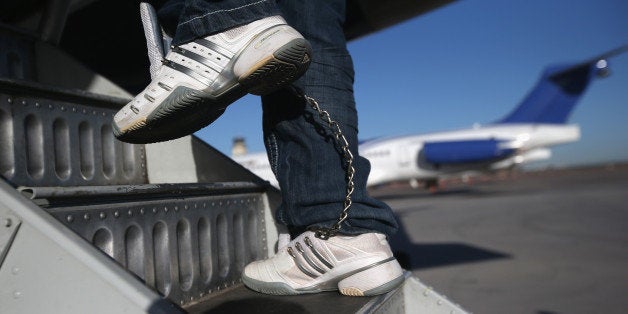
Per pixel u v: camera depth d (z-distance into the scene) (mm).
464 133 18922
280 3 826
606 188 15078
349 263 747
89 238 661
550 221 6805
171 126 703
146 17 802
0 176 568
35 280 481
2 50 1048
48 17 1138
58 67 1136
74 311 454
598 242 4770
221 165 1208
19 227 501
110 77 1971
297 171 789
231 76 662
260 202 1136
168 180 1151
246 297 834
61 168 860
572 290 2939
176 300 816
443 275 3527
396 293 848
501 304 2670
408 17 1783
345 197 769
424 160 18094
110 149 990
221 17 659
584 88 19812
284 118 808
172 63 688
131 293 431
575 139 19062
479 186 26688
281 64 646
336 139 780
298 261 790
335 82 806
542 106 20141
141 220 757
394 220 824
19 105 780
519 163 19656
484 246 4801
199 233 896
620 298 2713
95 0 1443
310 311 692
